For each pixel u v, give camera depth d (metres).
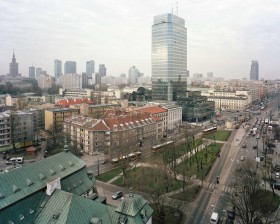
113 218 54.91
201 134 174.50
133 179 96.75
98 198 71.56
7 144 148.12
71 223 50.09
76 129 145.50
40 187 61.28
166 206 79.25
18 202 56.03
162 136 174.75
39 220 54.38
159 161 103.69
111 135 135.50
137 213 54.44
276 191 89.50
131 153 122.38
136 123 151.62
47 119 185.38
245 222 69.12
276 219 71.88
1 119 144.88
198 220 72.69
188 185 92.81
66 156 74.06
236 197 83.75
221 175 105.56
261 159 124.62
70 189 67.94
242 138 169.88
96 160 125.62
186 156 113.12
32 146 150.75
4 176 57.62
